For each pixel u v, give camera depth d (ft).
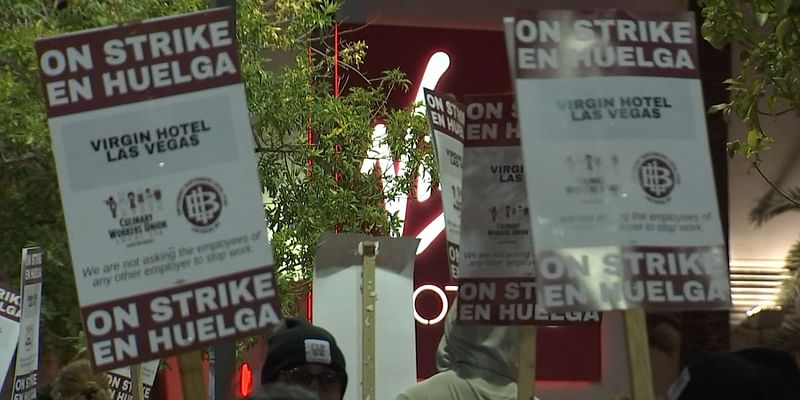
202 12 22.38
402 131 63.77
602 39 22.25
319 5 71.05
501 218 27.55
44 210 53.62
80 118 22.03
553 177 21.71
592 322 29.99
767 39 45.73
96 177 21.94
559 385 86.07
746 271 85.92
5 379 33.17
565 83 21.94
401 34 87.30
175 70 22.26
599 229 21.68
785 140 85.61
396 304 36.35
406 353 36.27
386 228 63.36
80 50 22.13
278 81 60.90
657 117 22.20
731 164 85.66
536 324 27.25
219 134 22.20
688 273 21.90
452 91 88.12
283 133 60.90
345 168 62.08
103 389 37.09
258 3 62.85
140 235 21.89
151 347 21.67
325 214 60.90
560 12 22.07
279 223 61.26
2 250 53.01
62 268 52.85
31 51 52.16
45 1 59.47
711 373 18.93
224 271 21.93
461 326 29.66
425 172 65.41
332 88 75.61
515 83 21.90
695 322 73.61
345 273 36.06
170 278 21.84
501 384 29.96
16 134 51.01
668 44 22.43
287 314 60.80
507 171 27.61
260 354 71.00
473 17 88.38
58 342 53.93
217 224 21.99
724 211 85.25
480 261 27.53
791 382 18.78
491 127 27.68
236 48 22.41
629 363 21.63
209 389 49.19
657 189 22.00
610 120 22.00
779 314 23.29
